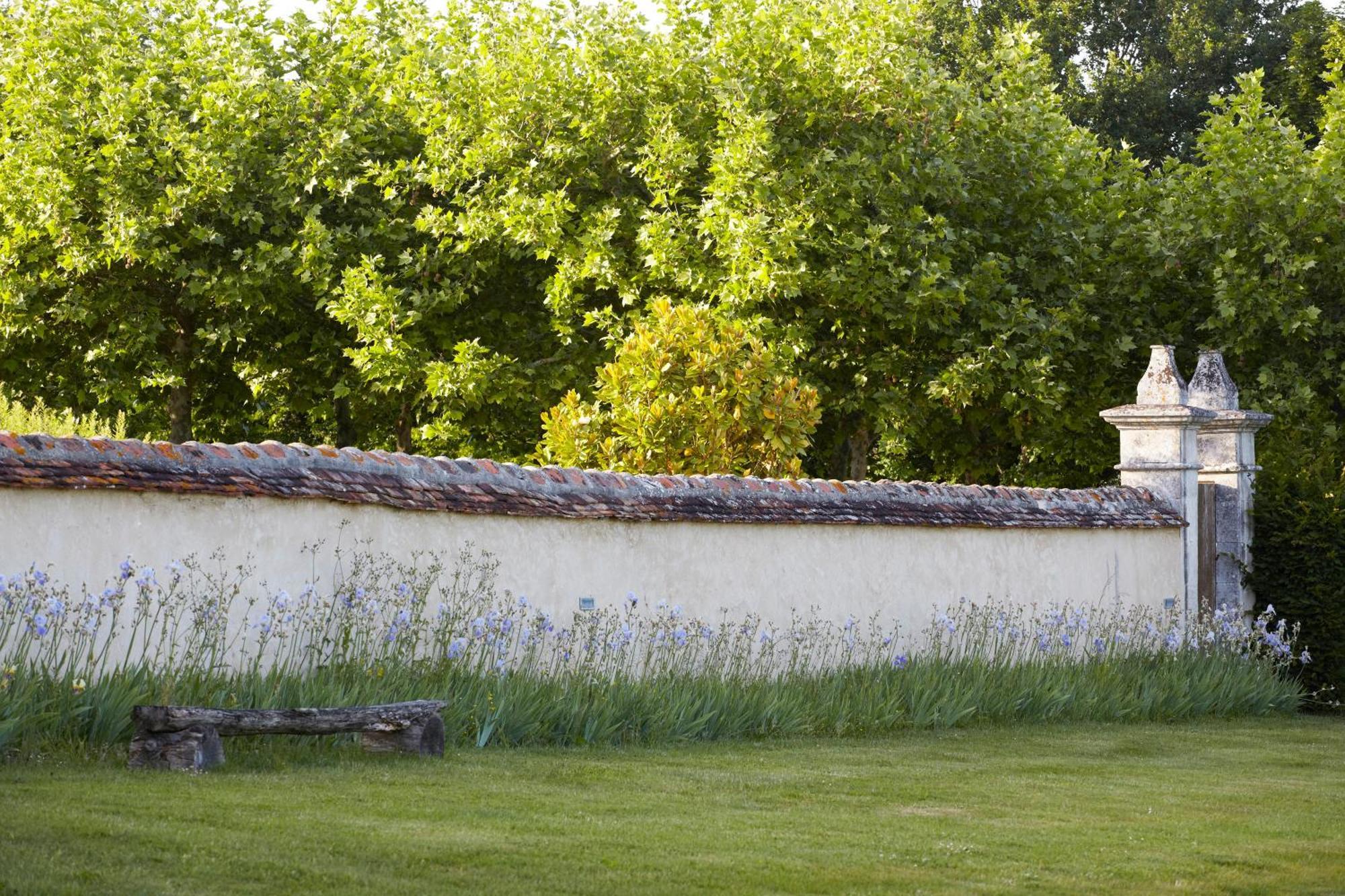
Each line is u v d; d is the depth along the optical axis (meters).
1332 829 12.50
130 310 35.62
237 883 8.28
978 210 35.12
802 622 21.84
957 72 59.91
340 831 9.84
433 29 37.94
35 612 13.30
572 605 19.38
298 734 12.90
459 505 18.19
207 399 41.53
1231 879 10.10
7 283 34.44
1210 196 35.06
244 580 16.22
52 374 38.16
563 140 33.91
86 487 14.71
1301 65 56.84
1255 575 26.66
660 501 20.44
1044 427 36.38
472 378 32.78
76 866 8.31
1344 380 33.38
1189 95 63.00
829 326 35.28
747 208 31.39
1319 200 33.62
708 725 17.12
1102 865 10.33
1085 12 64.38
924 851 10.53
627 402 24.81
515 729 15.41
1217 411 26.97
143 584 14.91
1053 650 23.80
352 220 36.41
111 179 34.00
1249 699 23.73
